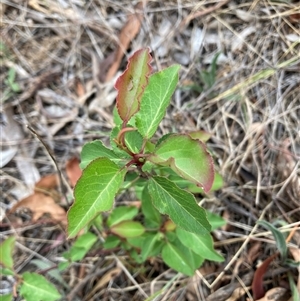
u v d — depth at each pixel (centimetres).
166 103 20
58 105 40
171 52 39
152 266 32
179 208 20
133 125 21
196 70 38
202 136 27
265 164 33
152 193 20
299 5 36
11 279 34
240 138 35
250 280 30
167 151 19
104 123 38
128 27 41
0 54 42
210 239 26
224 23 39
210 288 30
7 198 37
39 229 36
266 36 37
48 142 39
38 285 28
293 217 31
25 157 38
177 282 31
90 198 18
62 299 32
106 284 33
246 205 32
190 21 40
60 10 43
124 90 18
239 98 35
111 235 29
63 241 34
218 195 33
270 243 31
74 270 34
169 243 27
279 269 29
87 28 42
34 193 35
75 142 38
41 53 42
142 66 18
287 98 34
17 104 40
